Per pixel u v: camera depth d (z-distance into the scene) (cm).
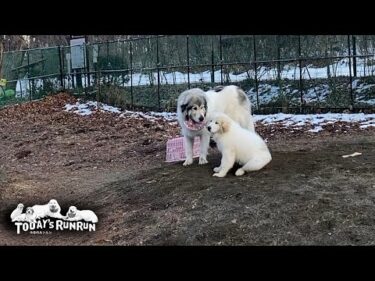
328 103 1296
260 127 1112
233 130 622
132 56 1738
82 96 1802
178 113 735
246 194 552
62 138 1182
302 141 895
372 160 648
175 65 1608
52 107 1678
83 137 1173
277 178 592
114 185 716
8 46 2494
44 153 1038
